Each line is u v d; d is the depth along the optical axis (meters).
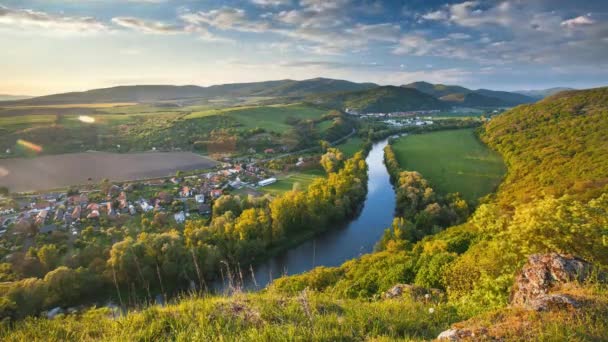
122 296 39.69
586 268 8.99
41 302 34.69
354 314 8.25
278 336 6.78
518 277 10.42
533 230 13.68
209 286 42.44
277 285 27.62
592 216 13.63
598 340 5.73
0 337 7.43
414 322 8.26
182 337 6.84
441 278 18.48
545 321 6.41
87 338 7.25
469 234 30.56
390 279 21.98
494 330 6.50
